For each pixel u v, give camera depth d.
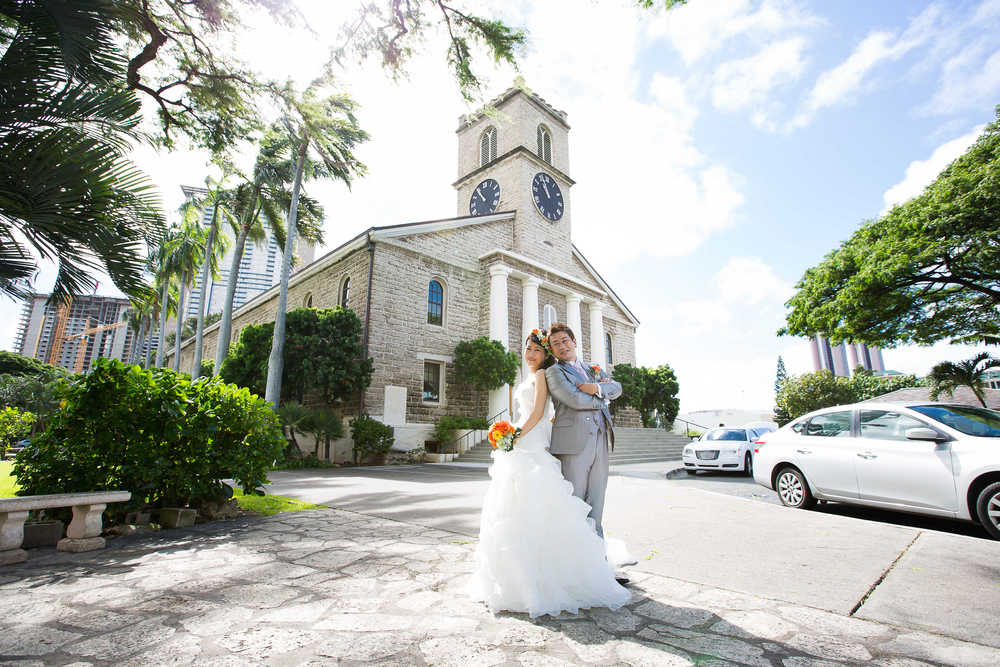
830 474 5.95
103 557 3.79
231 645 2.14
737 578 3.20
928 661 2.01
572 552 2.69
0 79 5.06
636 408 25.56
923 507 5.07
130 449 4.94
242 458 5.54
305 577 3.21
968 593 2.89
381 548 4.01
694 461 12.27
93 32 5.50
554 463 2.96
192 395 5.39
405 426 16.55
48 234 5.29
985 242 11.16
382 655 2.04
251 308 27.52
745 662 1.99
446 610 2.60
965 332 14.95
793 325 15.79
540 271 22.28
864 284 12.81
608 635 2.27
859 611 2.61
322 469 13.38
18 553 3.69
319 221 19.30
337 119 10.84
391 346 16.91
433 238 19.20
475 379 17.59
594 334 24.44
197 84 8.78
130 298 6.17
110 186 5.38
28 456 4.77
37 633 2.28
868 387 41.81
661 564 3.55
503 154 24.78
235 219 21.28
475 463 15.39
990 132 12.04
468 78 6.88
